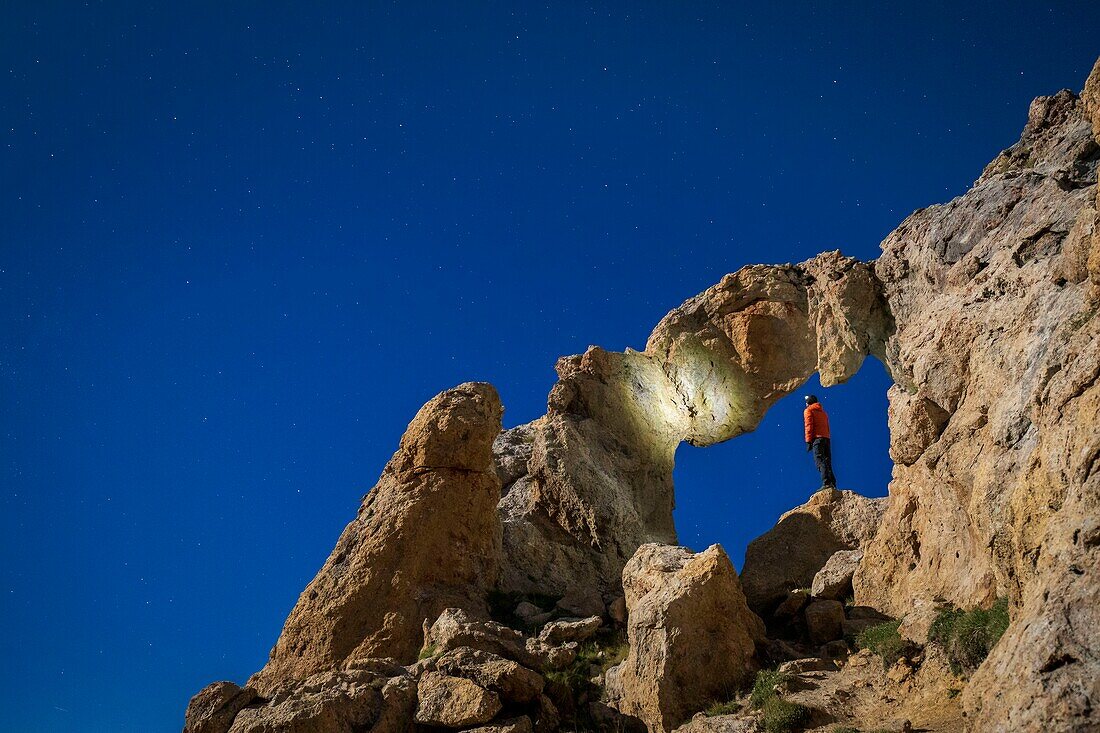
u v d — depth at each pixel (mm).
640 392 25781
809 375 25000
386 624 17609
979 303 15148
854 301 20922
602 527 22078
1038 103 19641
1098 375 9875
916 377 15625
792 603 17484
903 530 16672
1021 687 7875
